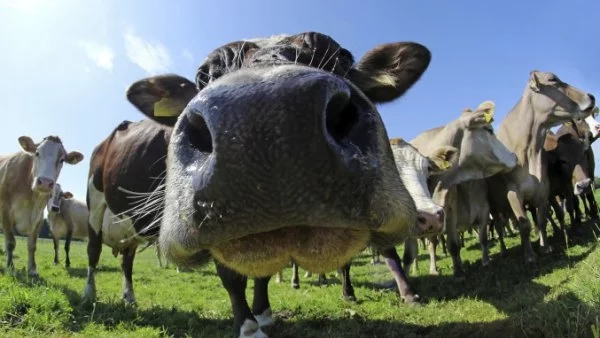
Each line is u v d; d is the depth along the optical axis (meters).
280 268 0.86
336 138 0.72
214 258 0.97
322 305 2.21
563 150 3.98
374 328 1.75
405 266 2.83
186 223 0.74
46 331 1.60
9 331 1.56
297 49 1.08
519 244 3.93
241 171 0.64
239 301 1.55
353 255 0.84
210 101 0.66
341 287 2.88
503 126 3.60
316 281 3.43
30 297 1.77
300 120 0.63
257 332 1.53
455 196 3.08
